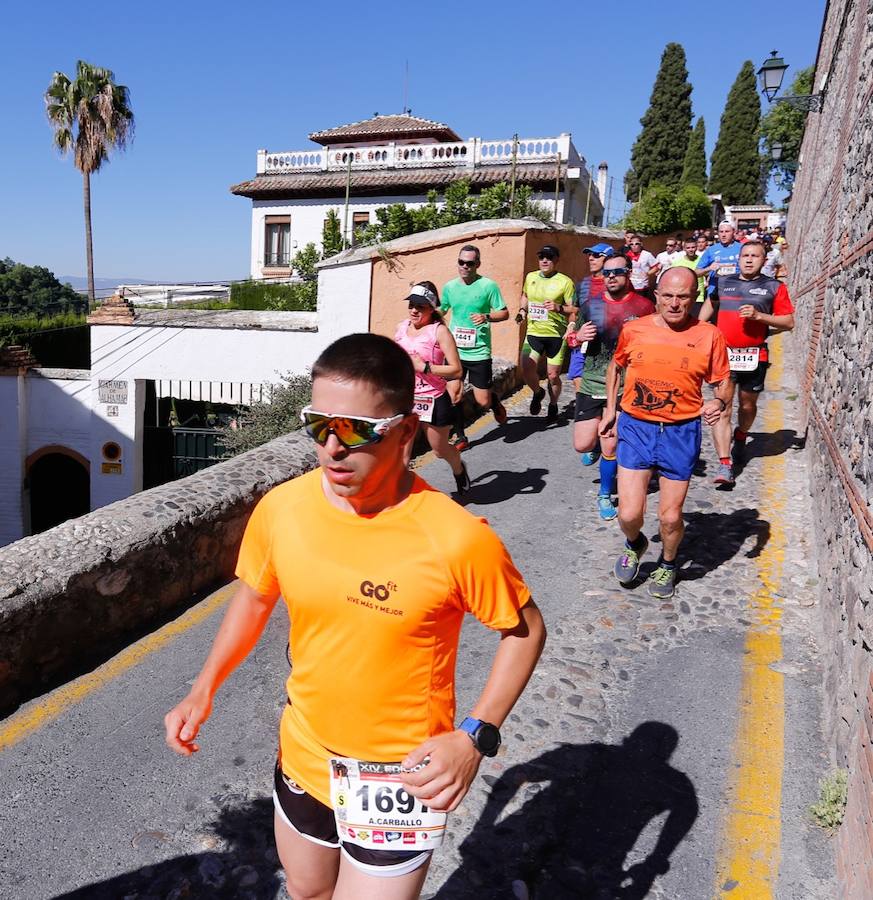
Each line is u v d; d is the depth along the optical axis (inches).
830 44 417.1
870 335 149.9
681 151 1707.7
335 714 67.8
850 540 141.2
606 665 156.3
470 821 115.5
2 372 700.7
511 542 221.1
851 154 231.0
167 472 667.4
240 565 75.0
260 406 515.5
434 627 65.3
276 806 76.2
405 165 1042.7
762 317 251.0
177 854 108.5
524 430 348.5
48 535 160.4
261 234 1109.1
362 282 495.5
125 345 633.0
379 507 66.4
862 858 89.7
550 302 340.5
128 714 138.5
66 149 1362.0
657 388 170.1
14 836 110.7
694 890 103.6
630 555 186.5
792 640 165.0
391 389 62.6
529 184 976.3
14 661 139.3
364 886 68.2
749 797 119.7
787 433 321.7
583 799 120.0
